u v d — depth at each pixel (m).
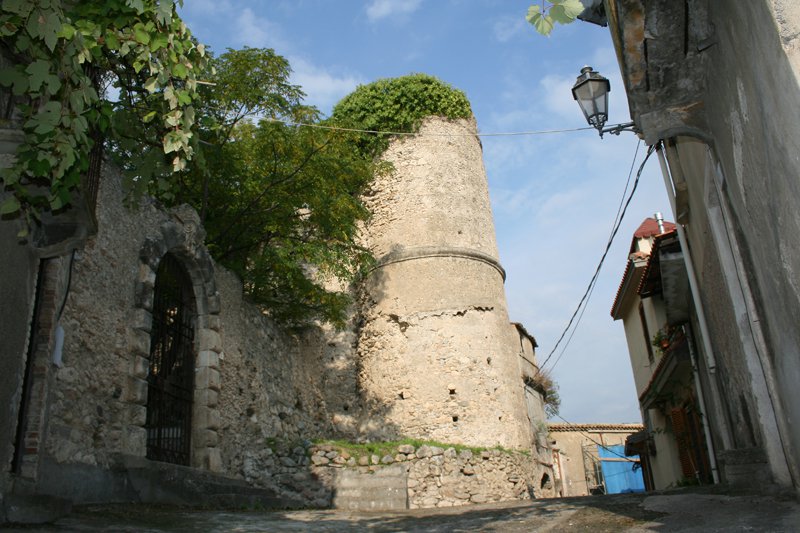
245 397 13.46
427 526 6.84
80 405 8.08
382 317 19.36
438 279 19.20
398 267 19.59
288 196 15.80
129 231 9.85
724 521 5.07
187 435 11.22
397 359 18.75
